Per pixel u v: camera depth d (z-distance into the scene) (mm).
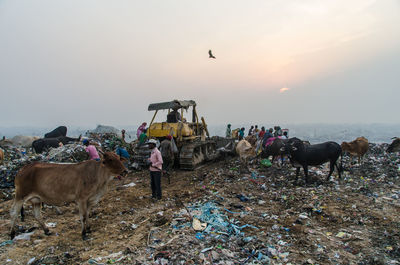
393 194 6797
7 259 4117
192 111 12289
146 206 6547
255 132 16688
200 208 5879
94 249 4418
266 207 6160
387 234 4574
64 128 17625
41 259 4070
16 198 4762
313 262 3771
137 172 10492
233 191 7340
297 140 7910
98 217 5895
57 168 4832
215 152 13062
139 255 4066
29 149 16469
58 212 6129
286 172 9469
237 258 3896
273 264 3744
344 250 4133
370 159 11086
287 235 4621
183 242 4332
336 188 7434
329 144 7988
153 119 10906
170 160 9086
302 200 6496
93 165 4883
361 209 5789
